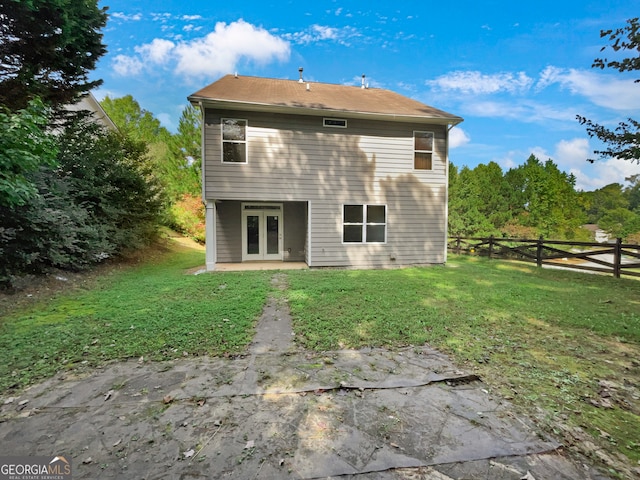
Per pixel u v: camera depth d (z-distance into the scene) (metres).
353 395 2.72
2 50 7.36
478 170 26.44
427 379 2.99
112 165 10.04
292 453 2.03
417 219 10.98
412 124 10.79
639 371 3.16
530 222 25.91
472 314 4.96
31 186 5.42
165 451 2.04
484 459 1.98
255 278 7.94
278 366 3.24
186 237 17.77
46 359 3.35
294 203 11.96
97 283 7.30
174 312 4.89
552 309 5.23
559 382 2.94
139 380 2.95
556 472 1.88
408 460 1.97
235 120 9.52
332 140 10.21
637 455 2.03
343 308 5.21
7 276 6.07
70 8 7.70
